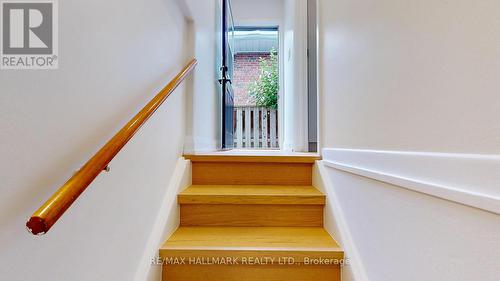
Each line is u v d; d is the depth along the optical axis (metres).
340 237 1.26
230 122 3.95
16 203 0.51
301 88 2.96
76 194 0.56
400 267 0.79
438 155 0.63
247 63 6.80
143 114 0.91
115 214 0.87
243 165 1.87
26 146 0.54
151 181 1.19
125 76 0.94
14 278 0.51
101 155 0.67
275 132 5.68
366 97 1.06
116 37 0.88
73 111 0.67
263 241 1.33
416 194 0.72
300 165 1.85
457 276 0.58
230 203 1.54
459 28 0.59
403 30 0.80
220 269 1.25
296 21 2.93
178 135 1.70
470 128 0.56
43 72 0.58
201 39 2.23
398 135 0.82
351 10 1.23
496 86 0.50
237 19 4.54
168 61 1.44
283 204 1.54
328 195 1.48
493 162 0.50
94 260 0.76
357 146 1.15
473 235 0.54
